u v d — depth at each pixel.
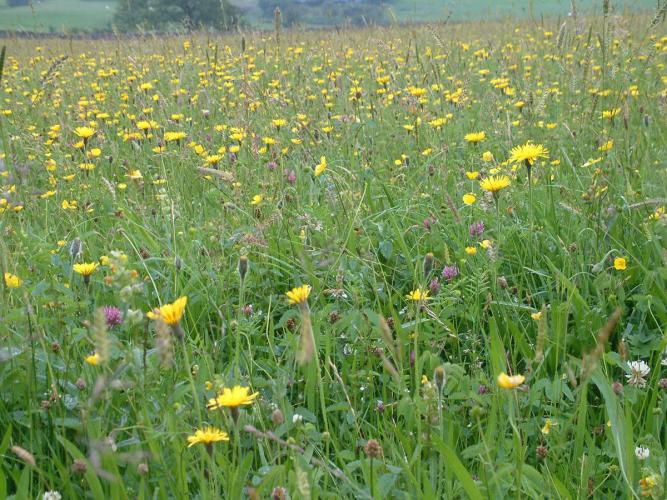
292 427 2.24
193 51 10.33
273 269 3.51
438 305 2.92
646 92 5.46
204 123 6.34
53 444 2.30
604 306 3.00
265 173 4.49
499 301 3.05
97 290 3.20
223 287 3.22
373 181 4.38
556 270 3.02
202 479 1.91
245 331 2.82
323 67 8.48
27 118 6.77
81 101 6.96
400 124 5.87
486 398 2.40
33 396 2.35
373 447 1.84
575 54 7.04
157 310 1.96
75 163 4.98
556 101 5.92
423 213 3.94
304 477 1.47
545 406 2.42
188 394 2.38
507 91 6.11
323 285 3.19
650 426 2.38
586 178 4.14
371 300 3.28
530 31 10.84
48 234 3.90
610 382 2.57
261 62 9.14
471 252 3.16
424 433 2.08
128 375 2.30
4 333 2.55
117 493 1.94
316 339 2.78
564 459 2.27
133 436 2.15
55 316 2.74
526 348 2.78
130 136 5.45
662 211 3.35
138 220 4.05
